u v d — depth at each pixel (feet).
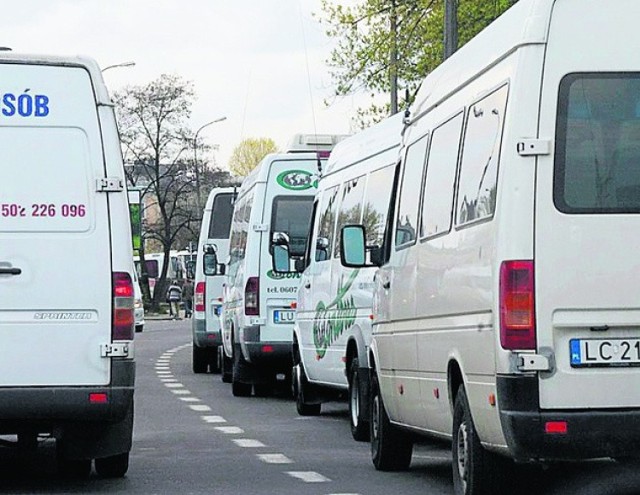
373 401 47.85
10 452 53.88
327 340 62.69
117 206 40.42
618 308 31.63
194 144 293.02
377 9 126.31
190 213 307.37
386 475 45.73
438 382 38.11
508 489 34.76
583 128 31.89
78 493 41.39
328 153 80.38
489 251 32.78
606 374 31.48
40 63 40.42
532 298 31.53
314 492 41.39
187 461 50.08
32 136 40.24
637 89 31.99
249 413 72.43
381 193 54.24
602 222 31.73
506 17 34.06
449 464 49.14
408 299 41.57
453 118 37.86
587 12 31.99
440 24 126.62
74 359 39.86
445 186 37.99
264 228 79.87
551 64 31.89
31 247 39.91
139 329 223.30
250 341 79.46
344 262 48.24
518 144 31.83
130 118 291.38
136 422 66.95
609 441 31.24
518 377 31.40
